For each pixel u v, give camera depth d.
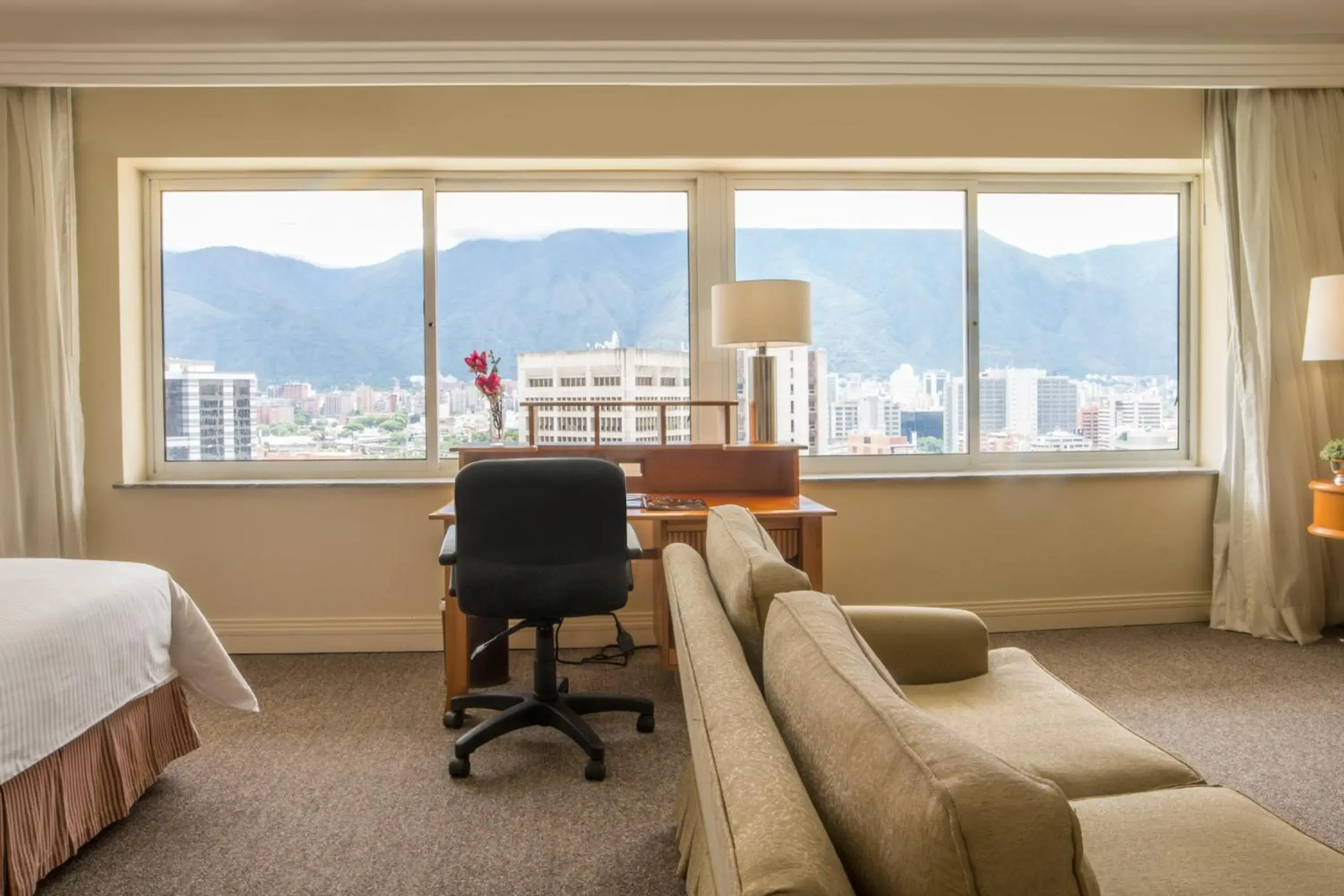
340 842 2.09
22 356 3.44
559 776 2.45
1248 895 1.10
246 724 2.86
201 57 3.37
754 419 3.47
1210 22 3.46
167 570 3.68
